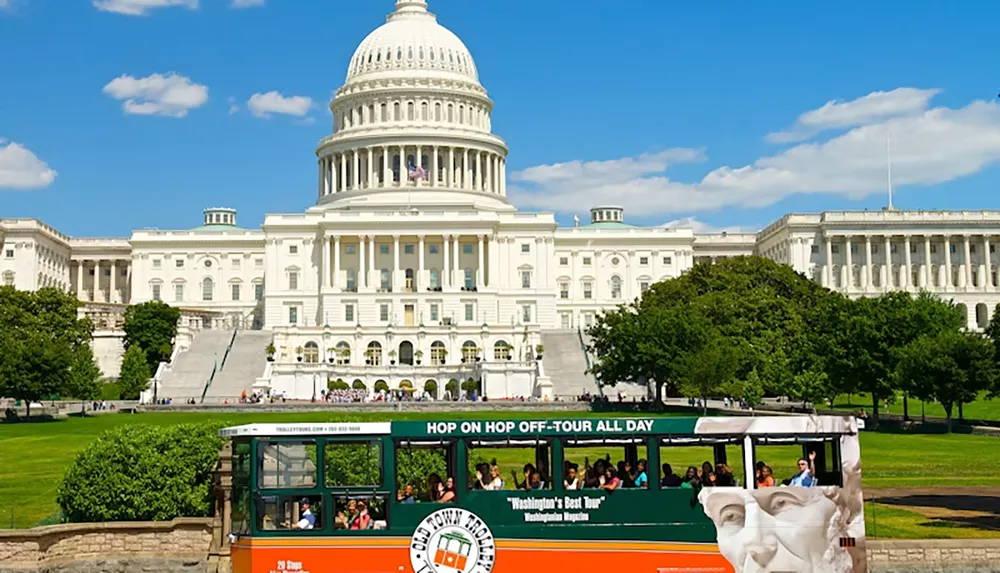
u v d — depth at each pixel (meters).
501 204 191.75
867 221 186.38
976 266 190.62
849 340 94.25
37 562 34.59
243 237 191.50
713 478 29.28
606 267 190.62
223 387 128.62
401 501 29.45
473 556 29.06
